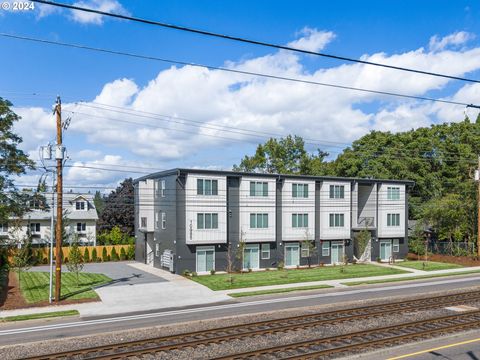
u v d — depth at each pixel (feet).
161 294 89.71
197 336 54.60
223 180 119.34
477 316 63.98
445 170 186.60
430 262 143.33
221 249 120.06
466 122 201.26
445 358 44.39
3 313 72.54
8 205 125.29
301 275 113.29
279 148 208.85
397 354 45.80
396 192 149.59
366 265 134.92
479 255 144.77
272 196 126.62
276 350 48.06
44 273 122.42
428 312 68.64
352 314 67.00
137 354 47.42
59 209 83.61
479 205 146.30
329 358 44.88
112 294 89.81
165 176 122.93
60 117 84.38
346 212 139.54
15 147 125.90
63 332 60.03
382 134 197.57
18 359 45.39
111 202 194.39
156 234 131.44
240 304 79.36
